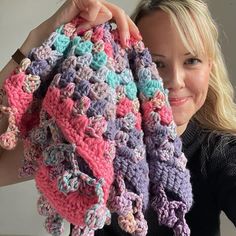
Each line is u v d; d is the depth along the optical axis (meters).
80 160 0.64
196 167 0.99
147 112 0.72
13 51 1.20
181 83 0.87
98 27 0.71
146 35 0.88
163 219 0.71
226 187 0.93
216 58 1.01
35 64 0.68
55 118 0.66
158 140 0.71
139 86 0.73
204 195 0.98
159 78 0.73
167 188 0.71
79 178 0.63
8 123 0.69
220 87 1.03
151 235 0.90
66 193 0.63
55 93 0.66
